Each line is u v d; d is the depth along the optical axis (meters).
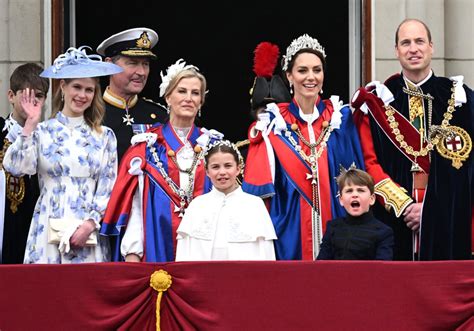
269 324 27.52
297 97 31.16
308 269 27.59
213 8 48.88
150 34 33.91
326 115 31.19
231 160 29.23
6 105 35.94
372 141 31.09
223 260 28.23
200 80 30.91
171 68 31.08
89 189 29.97
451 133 30.84
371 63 36.75
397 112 31.09
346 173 29.22
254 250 29.09
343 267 27.59
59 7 36.69
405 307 27.52
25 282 27.59
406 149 30.88
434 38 36.50
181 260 29.23
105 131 30.45
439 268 27.58
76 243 29.41
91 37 48.28
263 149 30.81
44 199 29.81
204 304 27.58
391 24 36.72
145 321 27.59
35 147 29.75
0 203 30.17
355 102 31.08
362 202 28.98
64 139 29.97
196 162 30.53
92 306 27.53
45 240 29.61
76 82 30.09
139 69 33.66
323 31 47.66
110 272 27.59
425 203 30.31
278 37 48.78
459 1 36.44
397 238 30.52
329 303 27.55
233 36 49.03
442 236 30.28
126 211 29.86
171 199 30.17
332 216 30.31
